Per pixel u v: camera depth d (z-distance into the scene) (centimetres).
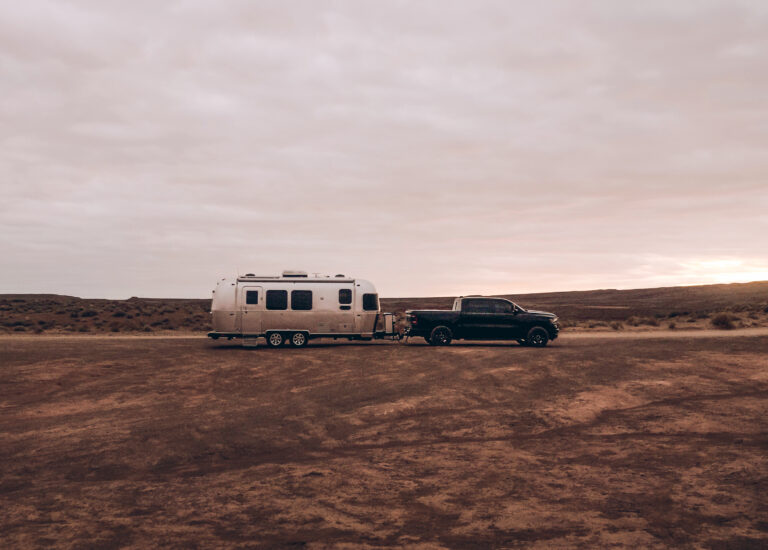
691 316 4931
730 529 616
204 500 738
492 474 845
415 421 1218
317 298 2547
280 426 1191
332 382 1681
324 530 626
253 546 580
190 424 1209
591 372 1709
